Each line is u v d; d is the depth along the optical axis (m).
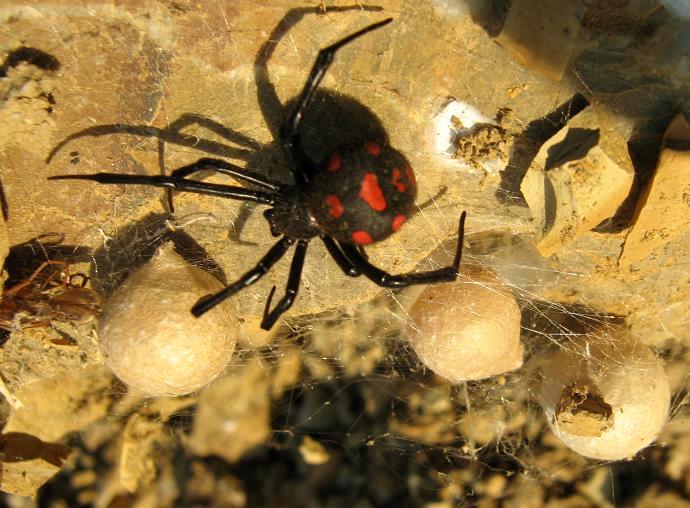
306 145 0.09
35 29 0.08
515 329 0.09
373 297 0.10
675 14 0.08
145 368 0.08
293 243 0.09
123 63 0.09
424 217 0.09
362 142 0.08
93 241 0.09
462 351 0.09
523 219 0.09
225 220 0.09
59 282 0.09
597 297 0.10
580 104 0.08
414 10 0.08
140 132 0.09
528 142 0.09
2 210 0.09
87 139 0.09
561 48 0.08
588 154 0.08
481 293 0.09
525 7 0.08
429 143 0.09
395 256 0.09
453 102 0.09
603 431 0.09
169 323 0.08
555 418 0.09
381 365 0.11
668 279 0.09
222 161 0.09
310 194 0.08
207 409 0.11
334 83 0.09
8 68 0.08
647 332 0.10
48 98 0.09
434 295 0.09
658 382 0.09
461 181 0.09
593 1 0.08
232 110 0.09
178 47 0.08
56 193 0.09
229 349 0.09
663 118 0.08
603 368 0.09
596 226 0.09
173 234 0.09
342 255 0.09
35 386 0.10
